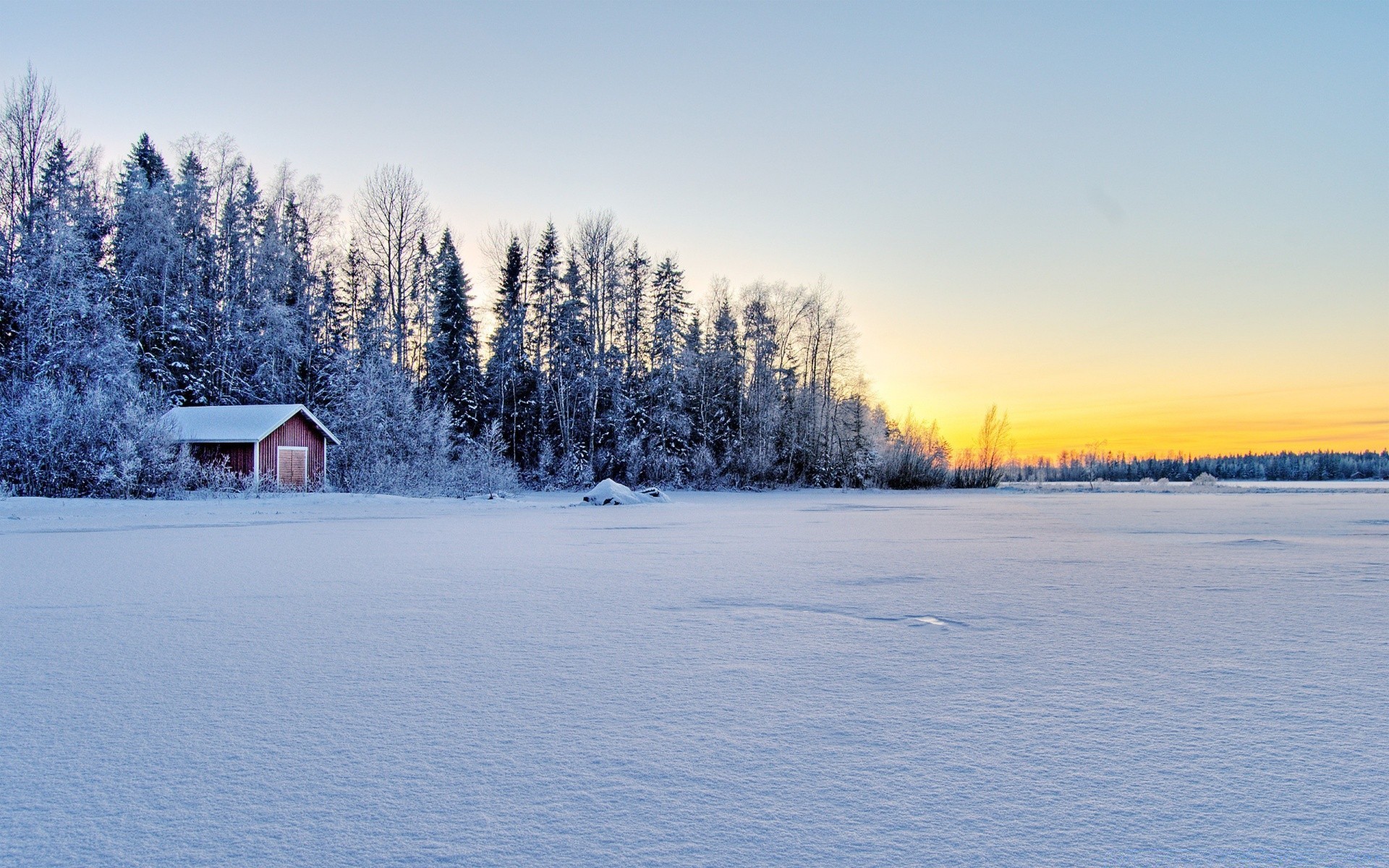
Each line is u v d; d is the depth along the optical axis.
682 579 9.70
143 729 4.03
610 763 3.55
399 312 46.09
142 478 26.44
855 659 5.52
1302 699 4.54
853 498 42.44
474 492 35.62
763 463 51.06
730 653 5.70
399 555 12.48
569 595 8.41
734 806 3.10
